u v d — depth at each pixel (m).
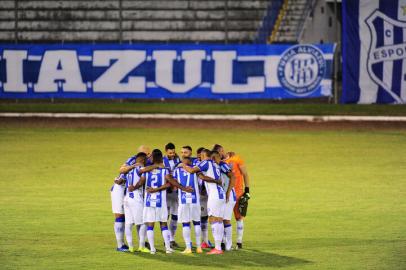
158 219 48.50
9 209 62.88
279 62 116.38
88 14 139.50
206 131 103.12
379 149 91.00
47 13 139.75
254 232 55.22
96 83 119.06
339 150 90.62
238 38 135.75
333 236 53.69
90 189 71.06
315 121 110.00
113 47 118.50
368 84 114.25
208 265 45.97
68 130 104.44
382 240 52.41
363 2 112.75
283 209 62.88
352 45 113.88
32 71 119.56
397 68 113.44
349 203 64.94
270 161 84.44
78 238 53.31
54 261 47.09
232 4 137.88
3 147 92.81
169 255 48.47
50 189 71.00
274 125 107.44
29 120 111.50
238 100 121.19
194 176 48.78
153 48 118.00
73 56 118.94
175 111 115.88
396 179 75.25
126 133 101.88
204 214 50.62
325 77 116.00
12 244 51.53
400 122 108.06
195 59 117.62
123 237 49.97
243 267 45.44
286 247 50.66
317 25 130.75
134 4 139.62
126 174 49.28
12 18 140.00
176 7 138.75
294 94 116.62
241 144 94.19
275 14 135.50
